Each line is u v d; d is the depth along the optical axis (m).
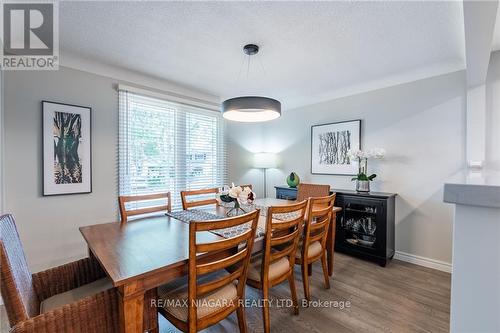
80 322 1.13
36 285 1.33
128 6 1.66
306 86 3.37
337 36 2.05
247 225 1.90
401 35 2.04
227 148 4.02
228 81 3.17
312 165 3.89
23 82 2.19
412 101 2.89
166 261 1.23
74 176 2.46
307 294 2.03
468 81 2.34
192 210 2.44
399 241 2.99
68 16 1.77
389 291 2.23
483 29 1.45
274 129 4.47
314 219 2.22
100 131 2.65
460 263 0.60
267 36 2.05
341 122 3.52
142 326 1.16
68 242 2.44
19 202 2.17
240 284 1.49
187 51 2.33
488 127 2.38
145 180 3.02
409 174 2.92
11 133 2.13
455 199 0.59
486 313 0.57
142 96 2.98
